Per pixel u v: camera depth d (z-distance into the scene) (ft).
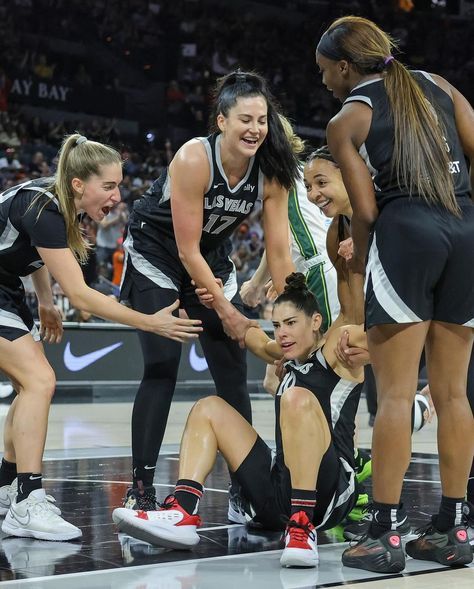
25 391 16.62
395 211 13.61
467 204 13.93
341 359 15.07
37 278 18.99
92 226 59.21
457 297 13.73
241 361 18.34
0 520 17.87
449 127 14.02
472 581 13.07
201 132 91.71
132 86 94.12
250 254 63.67
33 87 84.28
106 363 48.55
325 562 14.29
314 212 20.63
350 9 103.14
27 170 71.72
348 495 15.38
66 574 13.43
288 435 14.42
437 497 20.43
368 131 13.69
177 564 14.07
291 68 99.91
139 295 17.93
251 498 15.85
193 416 15.58
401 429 13.62
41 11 89.71
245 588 12.63
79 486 21.65
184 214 16.67
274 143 16.66
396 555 13.52
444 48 103.04
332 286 20.45
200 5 100.58
